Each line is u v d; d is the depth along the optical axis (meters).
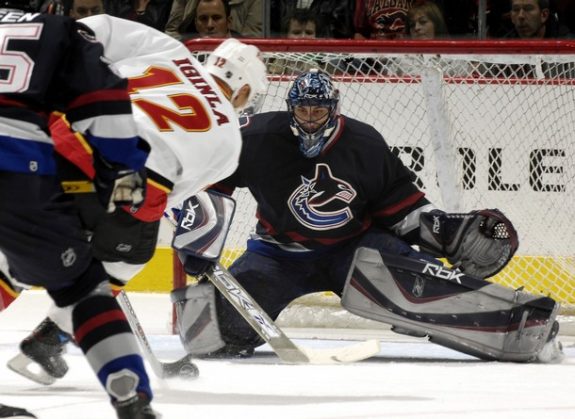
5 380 11.12
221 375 11.74
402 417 8.77
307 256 14.48
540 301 13.77
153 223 9.58
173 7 20.98
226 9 20.77
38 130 7.37
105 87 7.27
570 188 18.62
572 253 18.73
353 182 14.09
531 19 20.55
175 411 9.03
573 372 12.56
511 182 18.66
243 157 14.09
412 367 12.77
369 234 14.48
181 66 9.67
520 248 18.84
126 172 7.33
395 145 18.52
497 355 13.84
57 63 7.36
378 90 18.41
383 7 20.81
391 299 14.12
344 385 10.96
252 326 13.06
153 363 10.77
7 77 7.30
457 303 13.95
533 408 9.35
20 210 7.24
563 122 18.47
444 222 14.34
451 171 17.34
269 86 17.25
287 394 10.24
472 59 16.83
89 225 8.34
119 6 21.17
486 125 18.53
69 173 8.13
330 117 13.70
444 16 20.77
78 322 7.20
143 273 21.59
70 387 10.62
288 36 20.86
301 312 17.53
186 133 9.41
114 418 8.49
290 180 14.09
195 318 13.73
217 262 13.00
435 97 17.14
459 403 9.67
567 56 16.34
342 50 16.20
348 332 17.23
